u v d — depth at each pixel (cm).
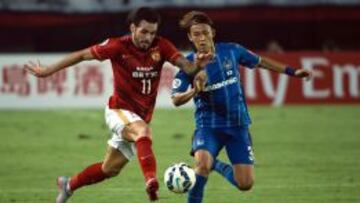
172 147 6425
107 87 9381
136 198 4344
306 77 3762
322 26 12081
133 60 3425
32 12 10919
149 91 3475
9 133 7375
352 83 9712
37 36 11688
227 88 3562
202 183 3462
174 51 3441
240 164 3566
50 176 5144
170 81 9412
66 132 7412
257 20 11119
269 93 9575
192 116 8706
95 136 7131
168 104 9431
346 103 9719
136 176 5059
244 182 3566
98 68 9381
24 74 9350
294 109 9256
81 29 11612
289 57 9669
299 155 5994
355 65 9706
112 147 3497
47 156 6016
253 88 9562
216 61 3578
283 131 7438
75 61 3450
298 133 7294
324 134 7231
